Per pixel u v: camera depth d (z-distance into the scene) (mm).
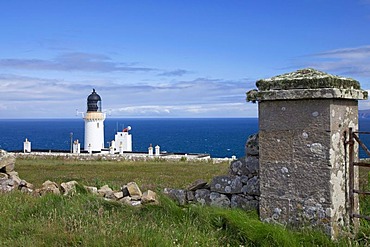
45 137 149500
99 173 22359
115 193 10016
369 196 8570
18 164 28516
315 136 7043
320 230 6984
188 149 87750
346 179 7324
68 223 7352
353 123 7562
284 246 6516
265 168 7637
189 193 9102
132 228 6879
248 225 6980
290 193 7340
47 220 7613
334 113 6984
